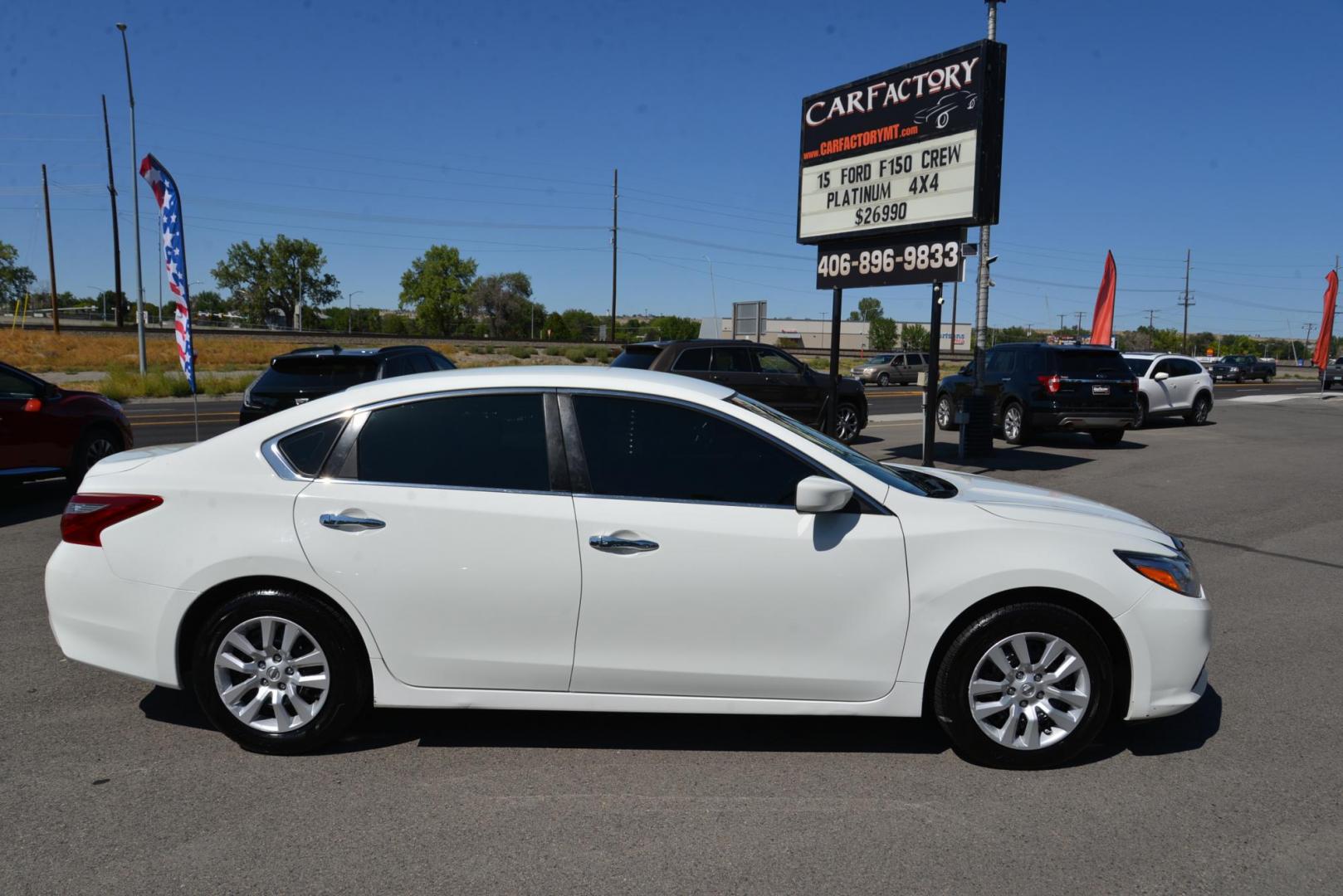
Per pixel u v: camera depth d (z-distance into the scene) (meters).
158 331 55.97
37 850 3.14
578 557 3.69
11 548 7.71
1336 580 6.98
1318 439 16.64
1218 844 3.23
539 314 112.81
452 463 3.81
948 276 10.21
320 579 3.72
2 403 9.16
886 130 10.80
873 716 3.99
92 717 4.27
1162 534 4.07
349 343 53.56
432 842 3.21
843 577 3.71
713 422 3.85
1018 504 4.02
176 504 3.81
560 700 3.79
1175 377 19.56
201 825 3.31
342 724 3.85
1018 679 3.78
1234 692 4.72
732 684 3.76
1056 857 3.14
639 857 3.12
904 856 3.14
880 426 19.17
